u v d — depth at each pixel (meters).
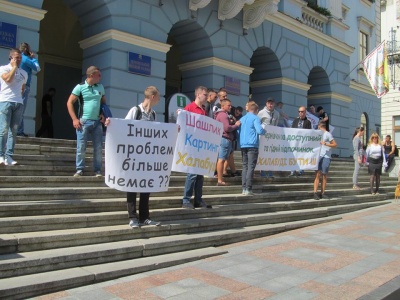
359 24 22.88
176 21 11.89
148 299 3.91
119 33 10.44
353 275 4.78
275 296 4.08
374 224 7.99
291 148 9.22
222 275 4.69
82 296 3.93
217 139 6.66
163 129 5.46
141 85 10.94
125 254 4.87
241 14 13.99
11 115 6.11
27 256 4.25
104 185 6.59
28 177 5.80
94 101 6.55
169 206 6.50
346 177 12.50
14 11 8.92
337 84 19.09
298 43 16.67
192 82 13.49
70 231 4.90
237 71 13.74
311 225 7.82
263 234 6.74
